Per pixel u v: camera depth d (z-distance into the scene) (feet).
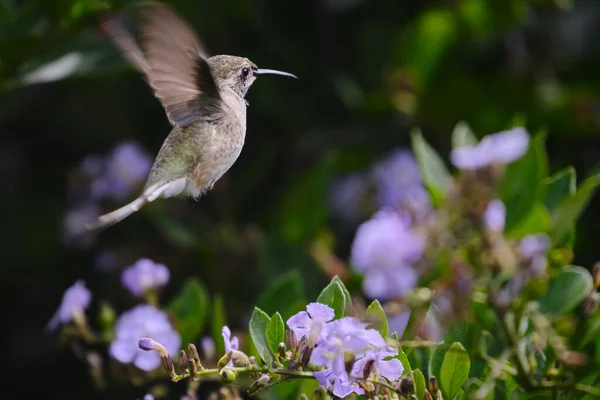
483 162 19.20
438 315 18.20
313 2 37.55
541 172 21.25
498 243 18.29
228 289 34.27
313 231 32.94
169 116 21.18
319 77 37.35
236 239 34.68
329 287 16.80
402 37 35.83
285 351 16.05
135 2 27.50
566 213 20.79
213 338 22.77
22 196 39.45
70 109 38.78
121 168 37.19
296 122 37.09
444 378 17.19
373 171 35.29
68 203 38.29
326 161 33.53
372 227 19.06
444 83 35.19
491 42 35.55
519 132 19.74
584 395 18.29
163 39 19.34
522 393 18.40
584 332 18.74
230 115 21.70
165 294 35.60
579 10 36.37
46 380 37.99
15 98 37.86
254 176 36.37
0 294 38.63
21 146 39.81
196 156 21.50
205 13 35.58
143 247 36.65
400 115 36.32
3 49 27.50
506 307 17.87
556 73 35.99
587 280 19.42
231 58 22.29
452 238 18.57
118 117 38.58
